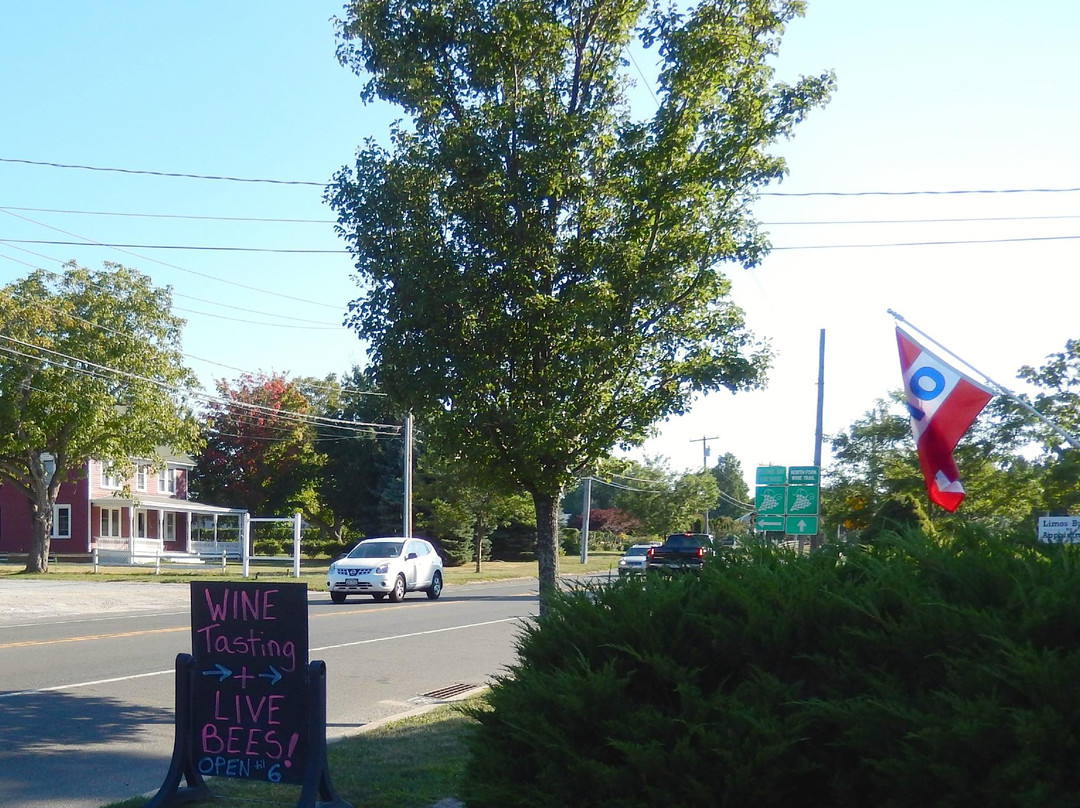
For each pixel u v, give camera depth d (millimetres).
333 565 28109
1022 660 3961
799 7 9555
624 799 4438
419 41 9922
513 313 9500
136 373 37031
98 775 8070
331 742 8688
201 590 6598
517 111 9656
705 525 67125
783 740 4289
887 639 4457
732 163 9516
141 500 50000
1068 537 5070
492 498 48531
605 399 9727
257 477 60812
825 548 5492
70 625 20344
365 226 9680
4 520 53500
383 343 9828
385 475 59406
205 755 6531
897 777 4055
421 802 6727
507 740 5039
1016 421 17422
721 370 9680
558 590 5836
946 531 5383
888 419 26594
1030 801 3746
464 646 16766
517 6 9586
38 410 36219
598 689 4691
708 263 9711
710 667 4875
